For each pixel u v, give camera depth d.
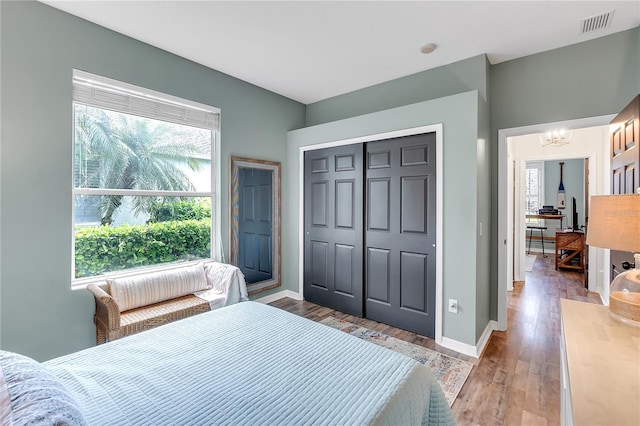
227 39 2.57
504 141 2.97
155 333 1.57
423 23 2.32
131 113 2.60
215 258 3.26
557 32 2.45
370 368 1.25
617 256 2.54
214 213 3.27
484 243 2.79
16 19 2.00
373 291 3.21
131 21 2.32
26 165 2.06
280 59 2.94
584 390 0.92
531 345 2.70
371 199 3.20
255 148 3.60
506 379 2.17
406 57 2.88
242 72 3.23
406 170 2.93
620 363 1.06
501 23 2.32
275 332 1.60
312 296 3.78
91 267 2.45
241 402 1.04
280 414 0.98
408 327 2.95
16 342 2.04
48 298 2.16
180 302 2.60
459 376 2.21
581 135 4.37
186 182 3.05
